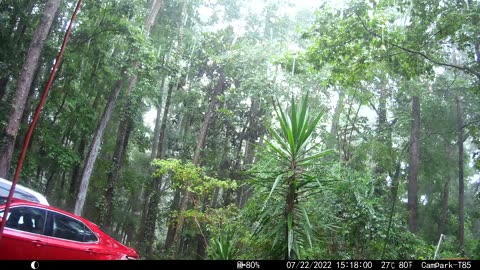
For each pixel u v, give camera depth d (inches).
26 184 649.0
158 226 1011.3
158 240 1105.4
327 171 279.1
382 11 488.4
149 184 946.7
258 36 982.4
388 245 365.7
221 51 871.7
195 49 888.9
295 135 194.1
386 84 689.0
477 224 1135.0
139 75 620.1
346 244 346.6
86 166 615.2
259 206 217.3
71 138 843.4
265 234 195.8
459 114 762.8
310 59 520.1
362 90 689.0
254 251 238.8
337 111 754.8
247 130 940.0
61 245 227.1
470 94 733.9
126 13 602.2
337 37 490.9
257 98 820.0
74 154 714.8
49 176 880.9
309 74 679.7
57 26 672.4
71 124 786.8
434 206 1002.1
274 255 195.2
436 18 462.0
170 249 676.1
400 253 379.9
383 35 460.8
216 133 953.5
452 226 963.3
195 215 493.0
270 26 984.3
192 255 917.8
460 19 432.5
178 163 547.2
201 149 845.2
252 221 234.8
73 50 630.5
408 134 788.0
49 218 231.1
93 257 241.0
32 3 635.5
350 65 511.5
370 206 349.1
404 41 478.9
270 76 793.6
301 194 200.2
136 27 588.4
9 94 633.6
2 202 217.5
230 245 250.7
